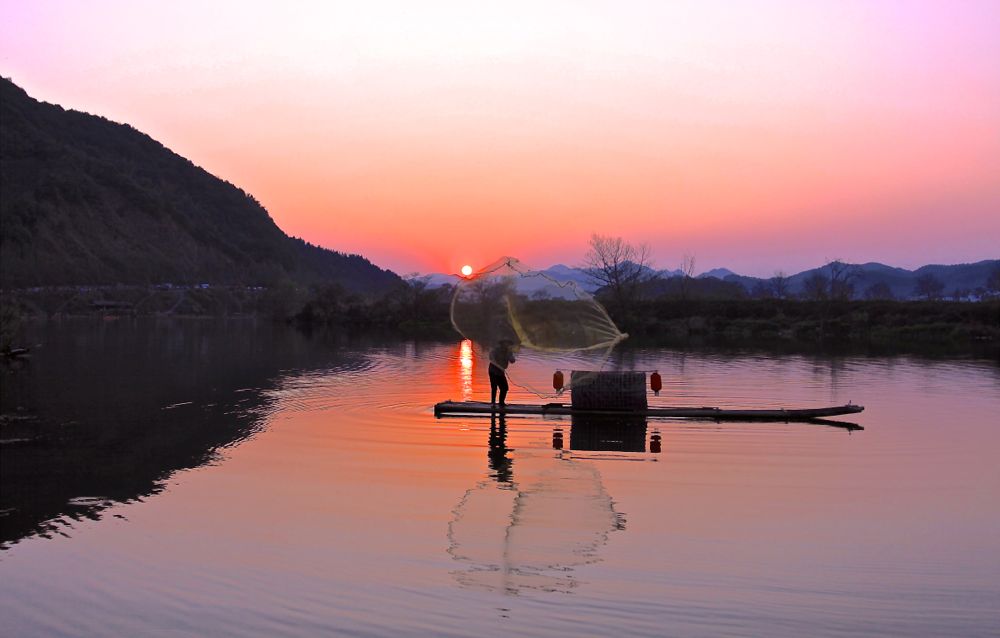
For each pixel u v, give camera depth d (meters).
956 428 17.08
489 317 15.90
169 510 10.52
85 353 40.62
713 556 8.76
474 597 7.62
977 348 44.62
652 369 31.17
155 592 7.79
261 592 7.75
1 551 8.95
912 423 17.80
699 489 11.64
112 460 13.70
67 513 10.42
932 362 35.03
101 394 23.05
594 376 18.72
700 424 17.58
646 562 8.55
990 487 11.88
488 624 7.06
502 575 8.16
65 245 167.00
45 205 176.00
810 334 57.38
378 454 14.10
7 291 121.88
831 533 9.62
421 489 11.59
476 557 8.69
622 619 7.16
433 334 64.38
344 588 7.84
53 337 56.72
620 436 15.95
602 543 9.14
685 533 9.55
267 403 20.94
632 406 18.53
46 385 25.52
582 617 7.20
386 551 8.88
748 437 15.88
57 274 149.00
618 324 65.00
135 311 127.69
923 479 12.36
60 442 15.41
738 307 66.62
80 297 130.88
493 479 12.22
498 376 19.05
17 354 37.91
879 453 14.33
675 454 14.16
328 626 7.04
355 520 10.03
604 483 11.96
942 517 10.31
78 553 8.87
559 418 18.28
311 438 15.69
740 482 12.06
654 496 11.23
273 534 9.48
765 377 28.12
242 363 34.53
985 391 24.05
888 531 9.71
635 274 71.50
